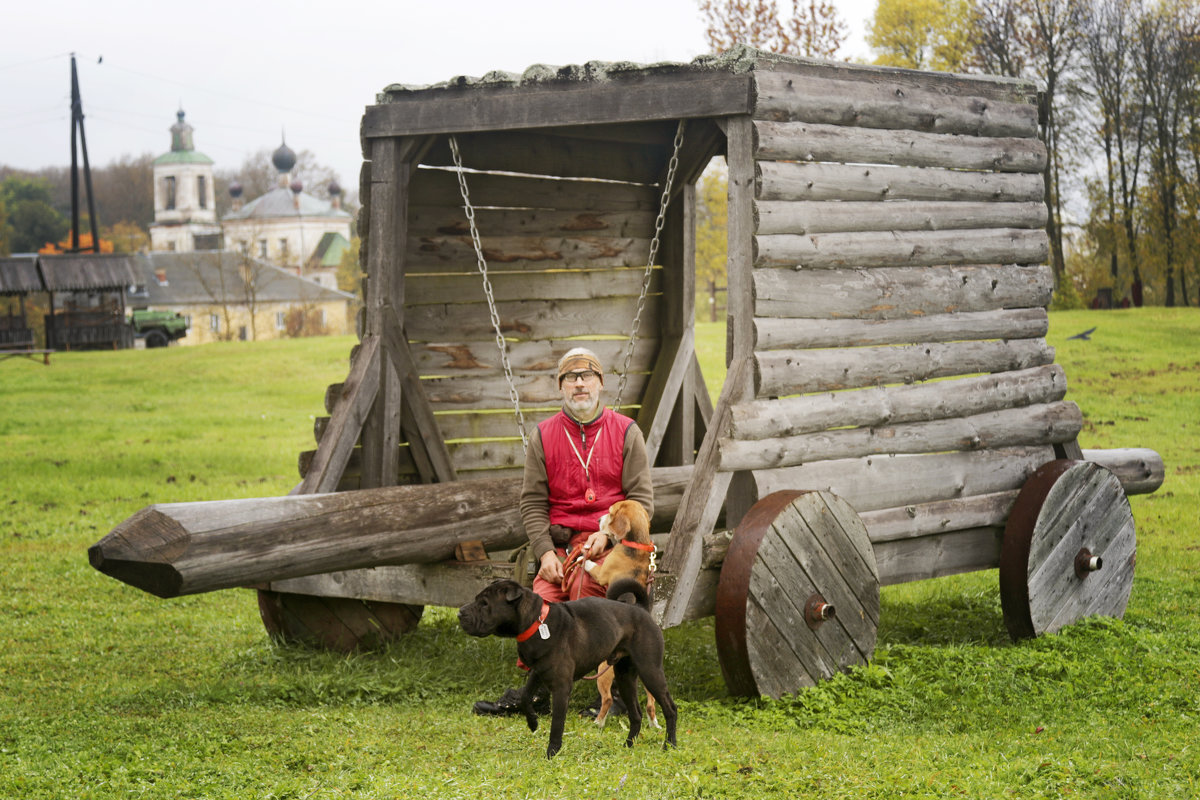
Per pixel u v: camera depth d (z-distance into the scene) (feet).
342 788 13.10
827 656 19.03
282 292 294.46
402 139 22.40
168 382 98.02
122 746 15.16
